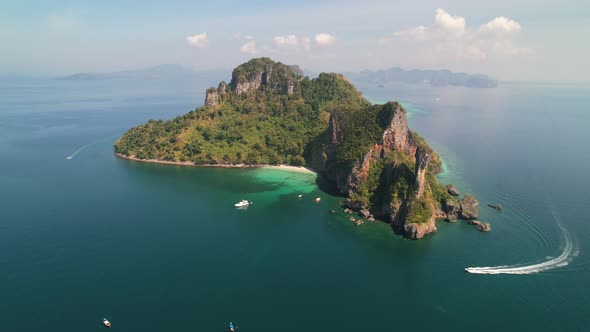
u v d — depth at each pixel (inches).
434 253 5693.9
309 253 5723.4
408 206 6456.7
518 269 5246.1
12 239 5954.7
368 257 5610.2
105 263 5305.1
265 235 6304.1
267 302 4527.6
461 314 4347.9
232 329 4015.8
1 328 3996.1
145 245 5861.2
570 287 4808.1
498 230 6382.9
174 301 4500.5
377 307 4475.9
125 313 4261.8
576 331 4060.0
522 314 4330.7
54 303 4414.4
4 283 4778.5
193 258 5502.0
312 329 4092.0
